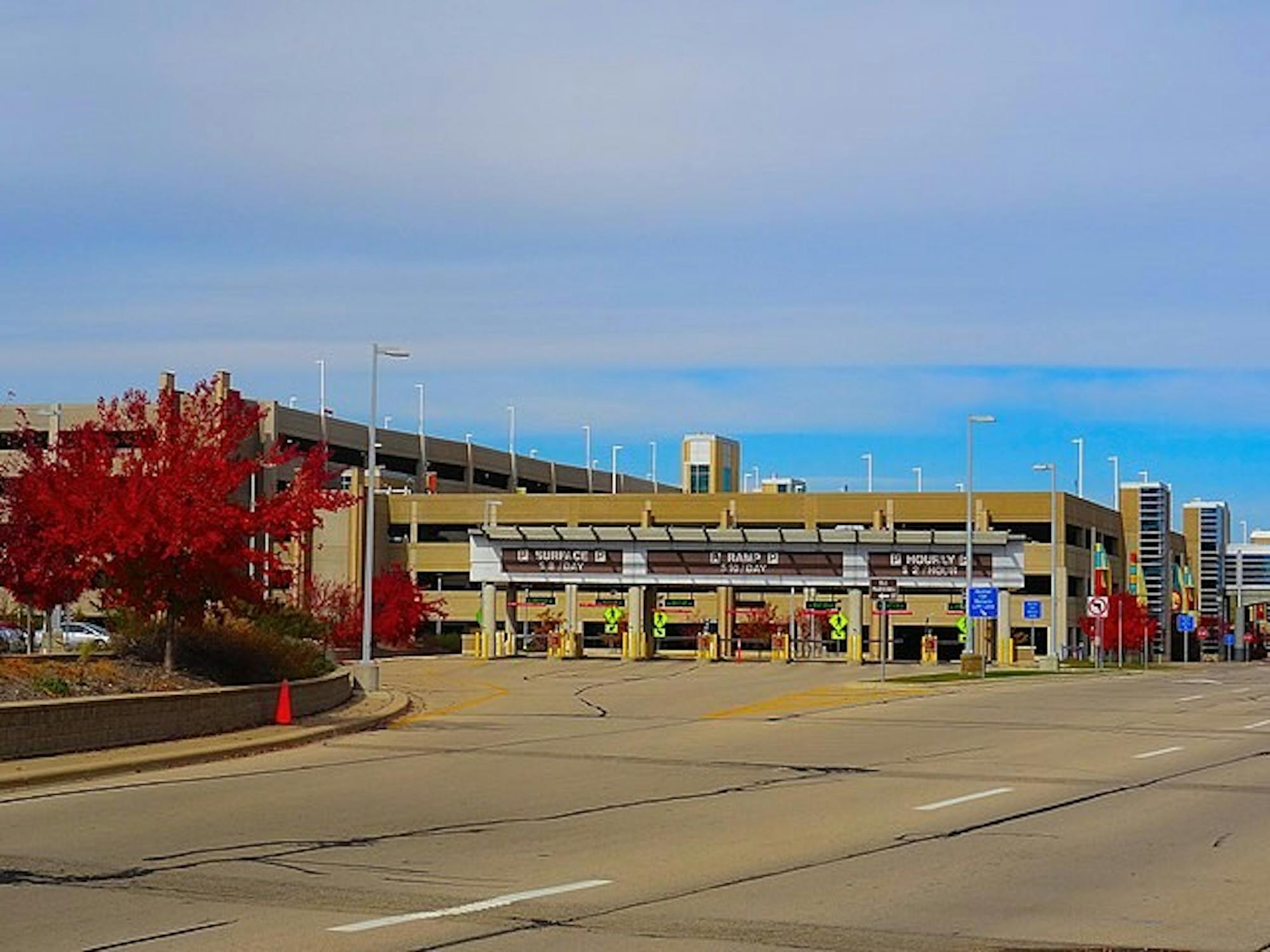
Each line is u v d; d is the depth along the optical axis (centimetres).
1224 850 1485
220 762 2266
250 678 3034
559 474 13550
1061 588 9831
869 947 1035
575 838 1533
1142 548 12900
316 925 1089
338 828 1588
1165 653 12462
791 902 1196
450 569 10275
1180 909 1183
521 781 2050
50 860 1372
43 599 3009
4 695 2284
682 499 10369
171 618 2792
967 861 1410
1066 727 3112
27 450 3347
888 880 1303
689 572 6800
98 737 2223
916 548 6644
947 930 1096
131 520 2623
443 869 1338
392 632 7069
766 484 14100
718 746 2611
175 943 1026
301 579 6631
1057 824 1659
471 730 2925
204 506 2670
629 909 1159
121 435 2861
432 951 1005
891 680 4966
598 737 2777
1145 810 1784
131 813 1688
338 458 10788
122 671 2686
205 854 1408
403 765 2239
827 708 3662
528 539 6912
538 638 8700
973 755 2466
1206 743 2736
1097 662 7344
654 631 7481
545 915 1134
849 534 6631
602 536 6844
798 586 6769
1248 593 19050
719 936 1064
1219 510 17888
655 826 1619
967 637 6256
